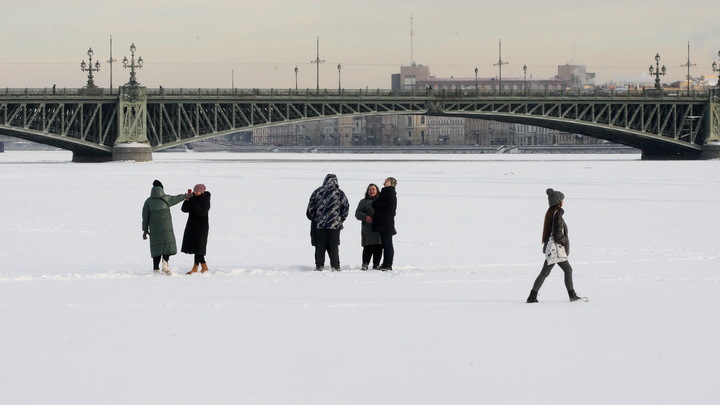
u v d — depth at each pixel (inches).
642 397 1182.3
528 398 1179.3
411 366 1332.4
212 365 1330.0
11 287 2044.8
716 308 1802.4
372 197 2459.4
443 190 6481.3
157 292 1988.2
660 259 2726.4
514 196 5826.8
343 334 1540.4
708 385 1235.9
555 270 2456.9
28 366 1314.0
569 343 1480.1
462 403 1157.7
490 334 1546.5
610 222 4037.9
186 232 2336.4
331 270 2410.2
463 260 2711.6
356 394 1194.6
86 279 2188.7
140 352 1400.1
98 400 1157.7
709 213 4520.2
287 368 1317.7
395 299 1916.8
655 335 1540.4
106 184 6963.6
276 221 4033.0
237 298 1910.7
